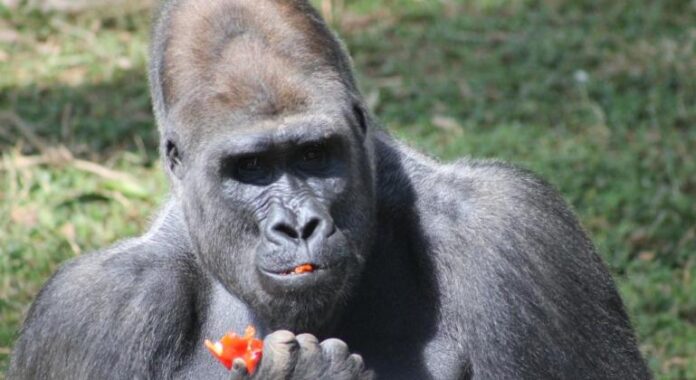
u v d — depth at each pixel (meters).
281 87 11.17
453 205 12.20
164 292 12.00
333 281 10.88
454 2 29.97
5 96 25.06
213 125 11.27
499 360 11.80
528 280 11.90
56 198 21.17
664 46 26.95
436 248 12.08
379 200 12.34
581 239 12.65
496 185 12.34
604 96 25.08
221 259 11.65
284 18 11.59
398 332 12.16
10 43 27.38
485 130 23.91
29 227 20.42
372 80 25.78
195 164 11.49
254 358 10.80
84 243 19.86
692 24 28.22
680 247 20.06
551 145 23.16
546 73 25.97
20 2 28.97
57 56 26.80
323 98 11.27
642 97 24.89
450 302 11.98
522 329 11.80
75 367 11.78
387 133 12.81
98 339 11.78
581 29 28.19
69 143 23.03
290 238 10.92
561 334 11.91
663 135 23.50
